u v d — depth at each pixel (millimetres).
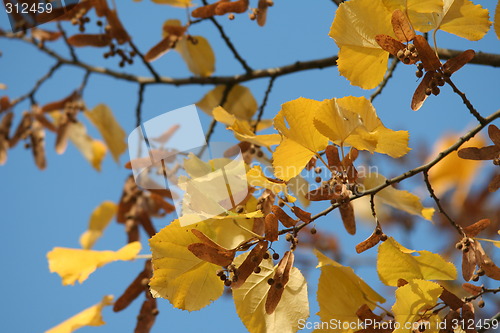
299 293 1175
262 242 1120
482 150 1171
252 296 1176
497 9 1150
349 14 1151
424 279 1201
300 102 1136
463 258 1177
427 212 1332
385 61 1161
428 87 1130
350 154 1154
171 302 1152
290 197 1148
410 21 1153
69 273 1318
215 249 1103
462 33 1157
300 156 1150
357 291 1211
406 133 1152
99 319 1376
